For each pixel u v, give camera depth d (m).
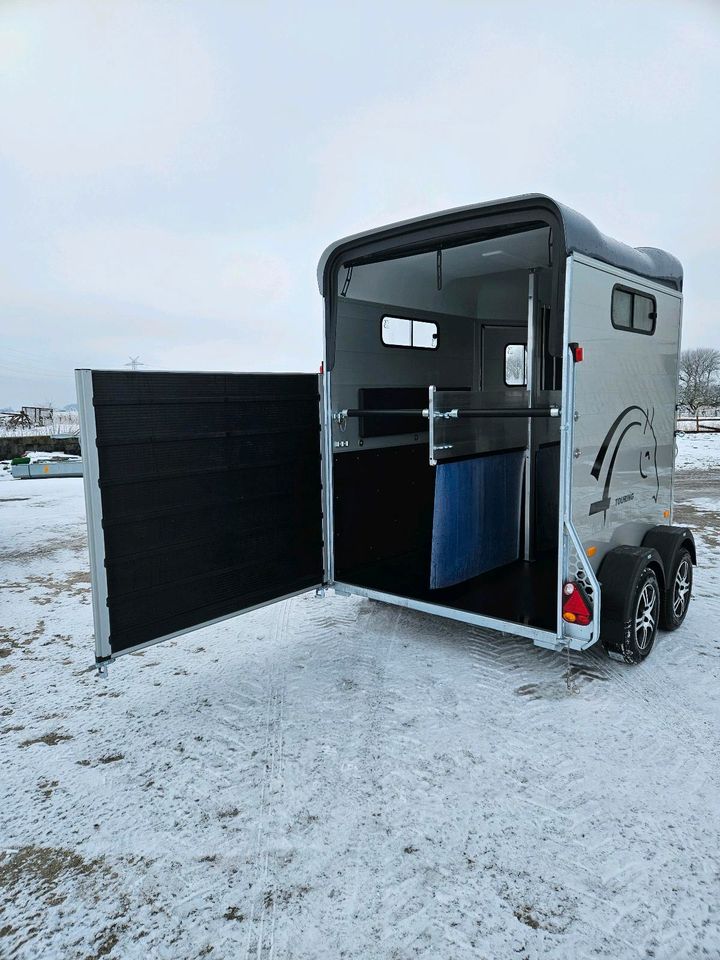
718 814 2.31
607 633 3.40
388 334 4.61
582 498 3.21
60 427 24.69
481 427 4.18
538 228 3.50
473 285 5.20
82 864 2.14
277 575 3.77
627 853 2.12
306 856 2.14
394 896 1.96
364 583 4.10
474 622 3.50
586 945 1.78
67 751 2.84
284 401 3.75
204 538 3.32
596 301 3.20
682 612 4.17
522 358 6.21
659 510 4.22
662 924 1.84
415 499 5.02
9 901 1.99
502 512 4.52
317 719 3.05
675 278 4.15
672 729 2.90
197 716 3.13
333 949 1.78
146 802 2.45
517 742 2.81
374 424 4.51
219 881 2.04
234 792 2.50
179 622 3.22
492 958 1.74
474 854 2.13
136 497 2.98
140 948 1.80
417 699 3.23
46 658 3.95
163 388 3.07
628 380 3.61
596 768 2.61
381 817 2.33
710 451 16.34
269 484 3.68
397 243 3.62
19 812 2.41
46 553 6.82
